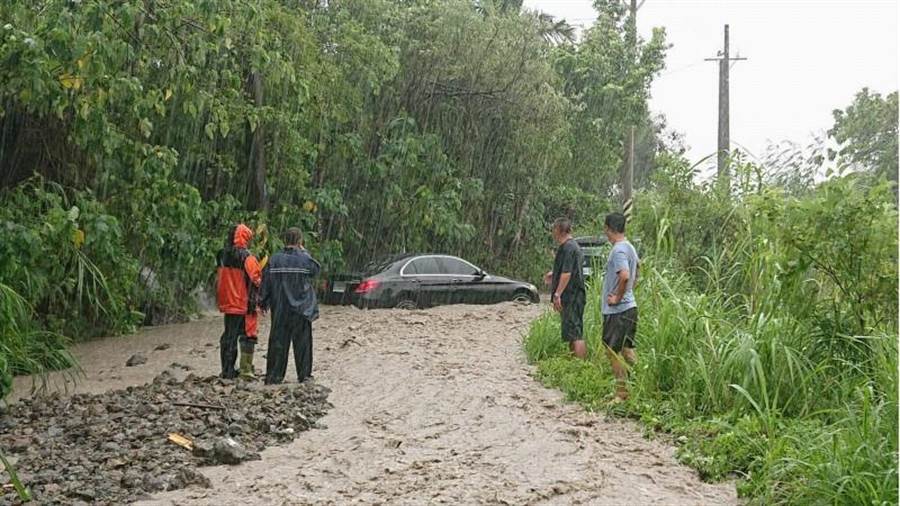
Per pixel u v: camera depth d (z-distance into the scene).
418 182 23.14
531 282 27.70
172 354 13.18
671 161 13.40
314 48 18.55
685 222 12.83
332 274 19.83
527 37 24.70
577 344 10.20
